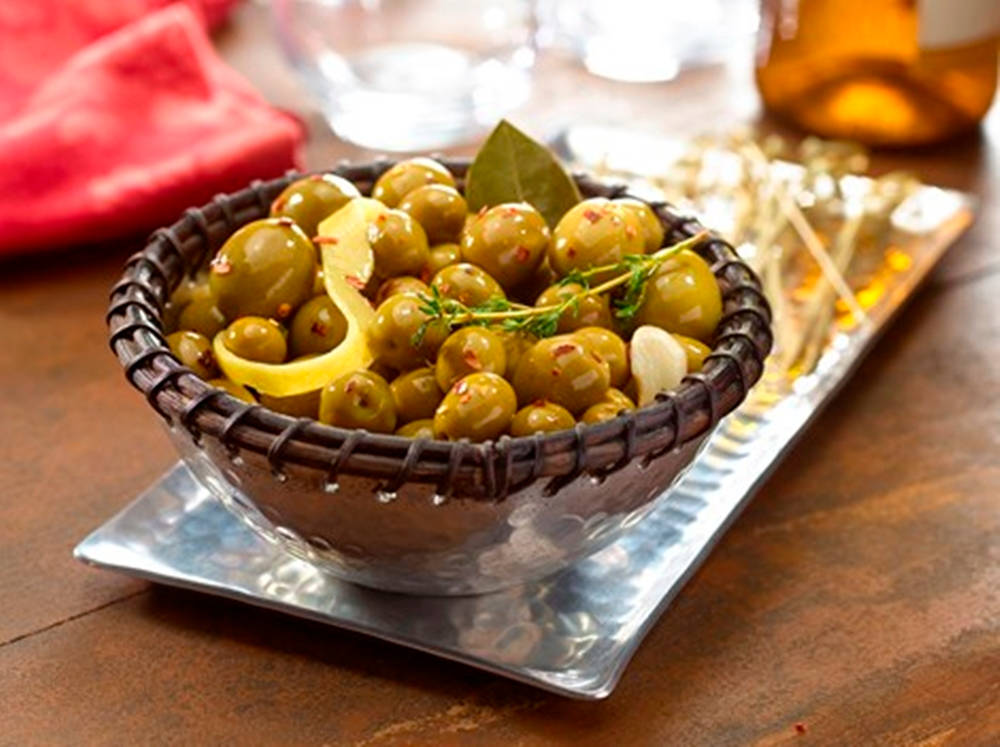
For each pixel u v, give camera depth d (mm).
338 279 499
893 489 576
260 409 456
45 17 790
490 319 484
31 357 636
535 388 475
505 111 810
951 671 506
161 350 476
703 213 688
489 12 805
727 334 495
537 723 486
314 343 500
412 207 520
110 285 682
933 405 617
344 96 795
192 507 541
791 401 587
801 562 543
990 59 774
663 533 531
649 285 505
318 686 495
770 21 790
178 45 732
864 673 504
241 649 506
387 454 447
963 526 561
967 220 696
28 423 602
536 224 508
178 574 514
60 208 681
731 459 559
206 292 514
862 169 729
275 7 786
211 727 483
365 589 510
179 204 700
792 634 517
